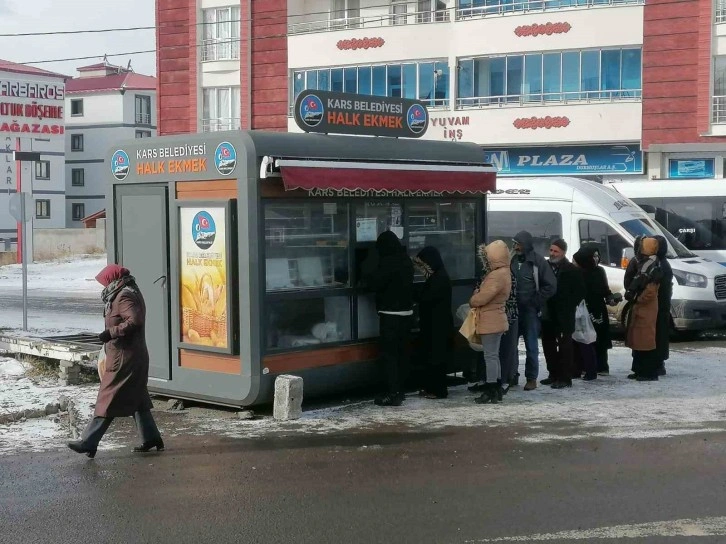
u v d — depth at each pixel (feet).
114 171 35.01
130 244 34.60
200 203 32.04
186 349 32.99
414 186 34.55
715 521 20.08
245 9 125.59
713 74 100.01
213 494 22.63
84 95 238.68
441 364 34.42
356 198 34.09
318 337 33.09
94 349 37.99
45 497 22.50
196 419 31.76
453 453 26.45
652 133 102.73
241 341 31.24
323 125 34.09
